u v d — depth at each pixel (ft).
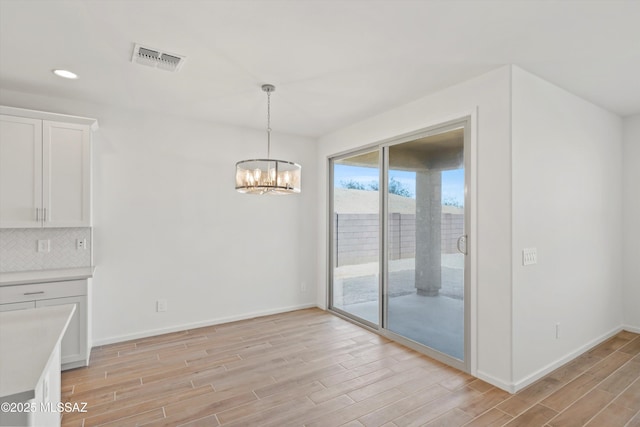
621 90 10.23
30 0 5.93
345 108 11.94
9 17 6.46
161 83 9.79
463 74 9.05
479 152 9.05
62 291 9.43
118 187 11.85
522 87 8.70
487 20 6.59
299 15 6.45
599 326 11.73
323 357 10.46
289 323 13.83
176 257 12.90
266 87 10.05
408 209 11.53
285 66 8.70
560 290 9.87
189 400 8.00
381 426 7.02
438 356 10.25
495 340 8.64
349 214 14.56
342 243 14.96
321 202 16.12
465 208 9.51
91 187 10.79
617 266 12.78
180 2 6.03
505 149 8.43
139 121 12.25
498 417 7.30
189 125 13.20
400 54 8.02
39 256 10.45
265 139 14.97
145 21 6.66
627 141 12.96
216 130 13.79
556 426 7.00
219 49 7.82
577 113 10.66
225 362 10.09
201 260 13.42
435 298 10.52
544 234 9.30
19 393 3.25
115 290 11.75
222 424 7.09
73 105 11.16
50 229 10.61
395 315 12.04
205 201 13.52
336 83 9.72
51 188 9.89
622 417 7.31
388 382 8.86
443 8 6.21
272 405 7.79
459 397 8.11
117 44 7.59
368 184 13.48
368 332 12.76
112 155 11.76
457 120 9.68
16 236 10.19
